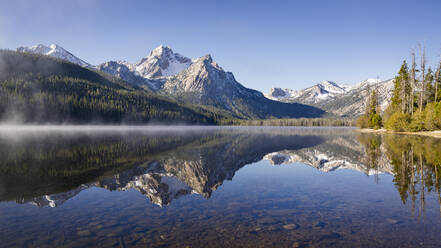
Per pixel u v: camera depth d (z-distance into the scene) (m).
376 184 12.92
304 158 23.33
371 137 49.34
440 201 9.86
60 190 11.95
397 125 58.47
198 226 7.56
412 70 57.91
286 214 8.62
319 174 16.11
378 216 8.31
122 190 12.08
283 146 35.44
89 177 14.89
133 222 7.93
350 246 6.19
